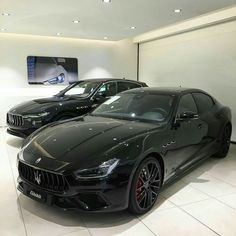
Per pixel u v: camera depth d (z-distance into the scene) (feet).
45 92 24.91
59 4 13.58
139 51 28.73
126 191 7.61
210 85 20.02
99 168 7.28
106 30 20.85
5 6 13.85
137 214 8.30
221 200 9.51
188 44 21.77
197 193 10.03
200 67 20.80
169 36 23.86
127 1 13.19
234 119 18.33
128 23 18.31
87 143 8.11
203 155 12.21
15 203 9.08
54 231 7.53
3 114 23.17
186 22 20.90
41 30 20.99
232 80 18.24
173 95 11.02
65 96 18.15
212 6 14.17
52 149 8.11
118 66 28.22
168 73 24.45
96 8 14.38
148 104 10.99
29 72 24.13
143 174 8.28
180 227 7.80
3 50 23.02
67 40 25.40
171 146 9.46
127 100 11.78
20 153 8.73
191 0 13.07
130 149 7.87
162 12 15.29
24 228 7.66
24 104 16.65
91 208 7.32
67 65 25.64
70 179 7.20
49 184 7.59
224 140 14.16
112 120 10.39
